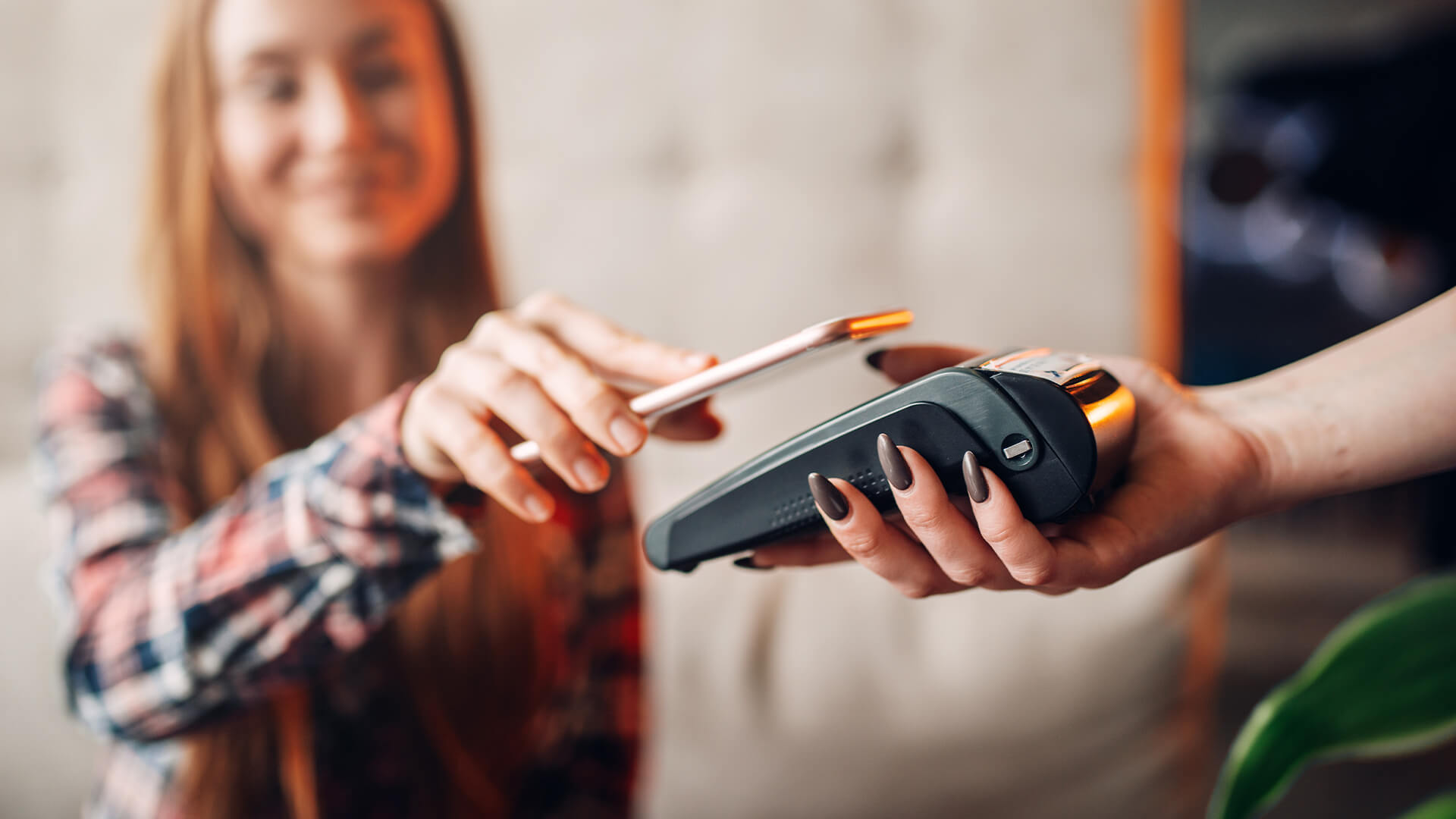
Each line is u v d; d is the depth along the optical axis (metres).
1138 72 0.93
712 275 0.97
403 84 0.95
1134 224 0.93
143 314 0.94
